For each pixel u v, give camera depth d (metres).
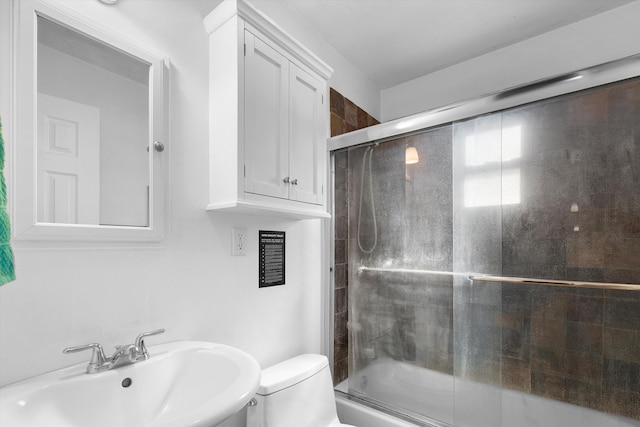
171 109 1.18
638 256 1.10
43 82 0.88
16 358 0.81
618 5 1.77
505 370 1.34
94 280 0.96
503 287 1.36
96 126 0.98
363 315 1.81
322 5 1.78
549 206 1.26
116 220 1.01
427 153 1.60
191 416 0.63
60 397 0.77
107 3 1.03
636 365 1.10
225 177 1.23
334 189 1.99
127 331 1.02
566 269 1.23
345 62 2.28
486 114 1.41
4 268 0.57
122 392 0.87
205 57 1.31
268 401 1.24
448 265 1.51
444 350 1.51
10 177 0.81
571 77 1.20
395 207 1.71
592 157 1.18
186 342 1.13
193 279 1.22
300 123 1.51
